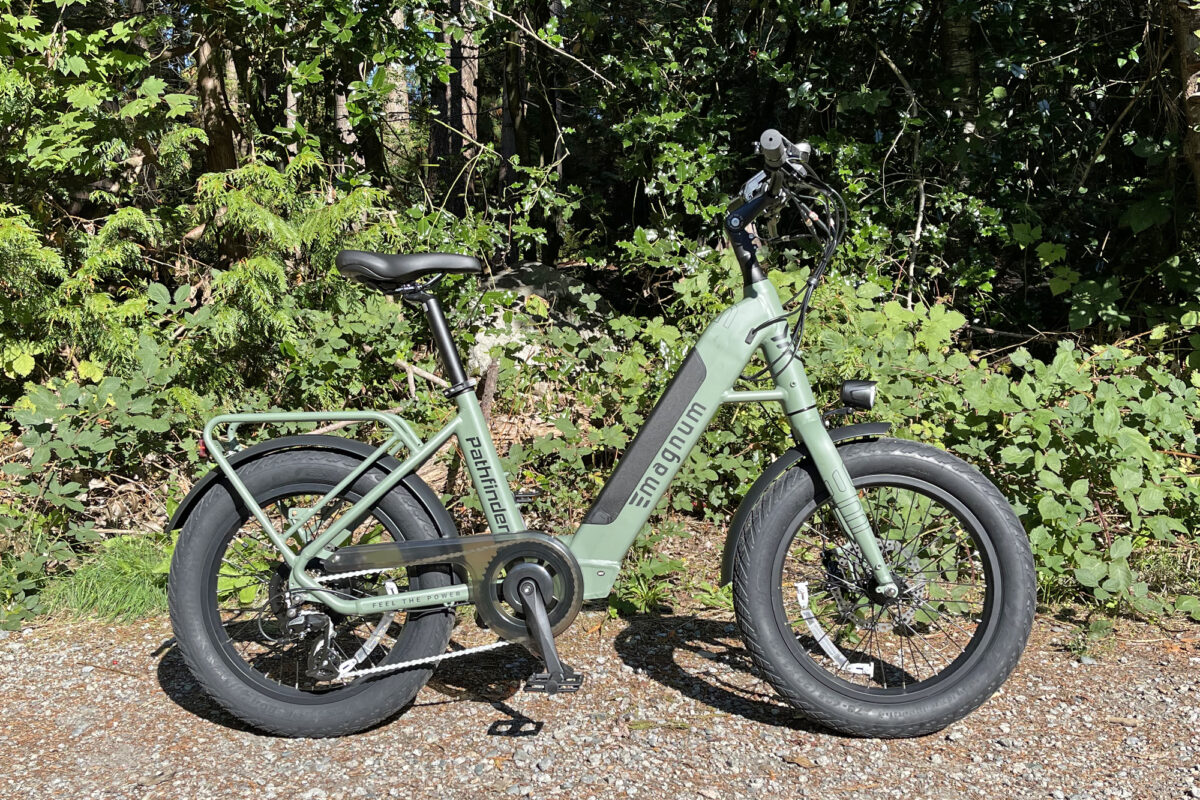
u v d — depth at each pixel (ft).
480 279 19.42
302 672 9.08
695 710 8.48
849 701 7.94
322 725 8.00
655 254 15.34
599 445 12.16
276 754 7.84
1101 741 7.92
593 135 22.44
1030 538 10.50
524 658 9.48
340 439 8.21
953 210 17.67
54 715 8.54
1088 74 18.62
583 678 8.55
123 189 18.07
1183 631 9.97
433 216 16.57
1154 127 17.76
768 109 19.84
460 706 8.56
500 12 18.28
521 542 7.87
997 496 7.95
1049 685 8.89
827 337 12.44
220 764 7.68
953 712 7.89
